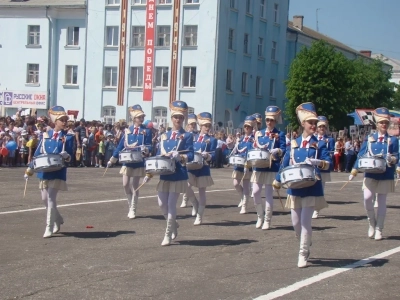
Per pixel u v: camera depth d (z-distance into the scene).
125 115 45.34
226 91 44.78
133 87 45.16
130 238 10.67
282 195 19.12
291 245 10.38
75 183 20.28
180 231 11.66
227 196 18.11
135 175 12.86
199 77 43.50
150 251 9.63
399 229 12.44
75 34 47.41
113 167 29.17
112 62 45.84
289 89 43.50
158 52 44.34
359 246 10.43
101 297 7.05
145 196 17.05
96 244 10.09
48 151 10.44
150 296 7.14
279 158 11.91
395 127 12.17
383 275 8.34
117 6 45.47
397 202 18.28
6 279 7.77
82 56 47.00
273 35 50.53
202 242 10.53
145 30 44.41
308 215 8.68
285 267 8.72
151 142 13.16
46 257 9.04
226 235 11.30
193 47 43.56
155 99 44.53
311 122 8.92
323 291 7.47
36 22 47.59
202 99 43.50
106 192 17.69
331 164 8.80
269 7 49.59
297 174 8.38
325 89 42.72
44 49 47.56
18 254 9.21
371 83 54.47
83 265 8.58
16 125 26.86
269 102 50.62
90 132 29.22
